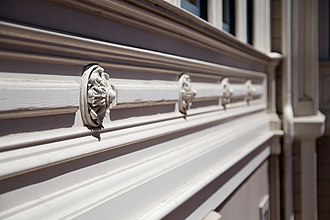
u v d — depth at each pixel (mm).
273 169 4652
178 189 2010
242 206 3293
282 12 4773
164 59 1870
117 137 1532
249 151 3213
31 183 1158
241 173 3137
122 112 1579
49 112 1208
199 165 2293
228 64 2996
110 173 1512
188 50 2219
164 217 1768
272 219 4664
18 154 1103
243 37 3504
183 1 2361
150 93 1756
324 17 6812
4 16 1063
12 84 1076
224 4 3277
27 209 1131
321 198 6703
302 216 5273
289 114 4738
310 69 5344
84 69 1360
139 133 1681
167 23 1848
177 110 2084
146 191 1690
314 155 5227
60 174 1267
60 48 1240
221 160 2701
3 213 1066
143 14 1632
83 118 1353
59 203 1235
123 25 1580
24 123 1133
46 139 1196
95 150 1387
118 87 1519
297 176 5293
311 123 5086
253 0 4141
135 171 1652
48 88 1193
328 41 6785
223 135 2838
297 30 5242
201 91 2387
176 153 2051
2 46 1057
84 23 1360
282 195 4879
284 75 4766
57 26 1242
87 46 1345
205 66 2412
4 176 1045
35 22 1160
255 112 3975
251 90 3658
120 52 1524
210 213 2383
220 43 2613
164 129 1896
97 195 1400
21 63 1118
